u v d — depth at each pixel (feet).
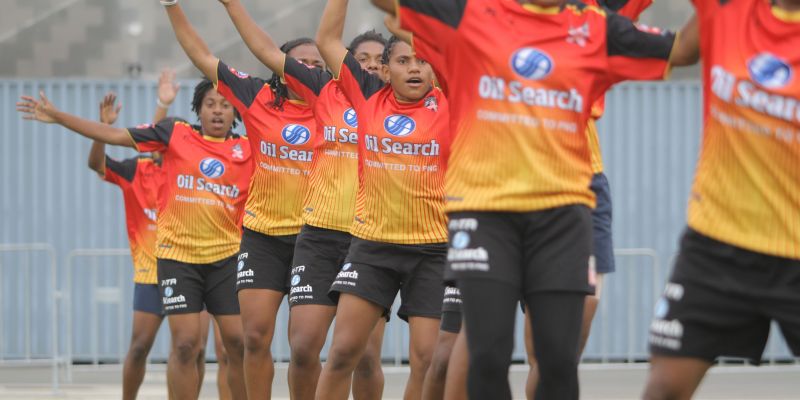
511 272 56.70
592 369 152.87
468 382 57.52
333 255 83.05
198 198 100.99
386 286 76.54
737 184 50.31
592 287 57.98
